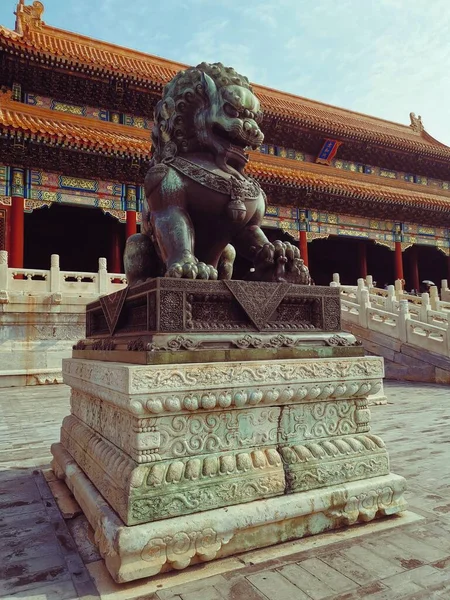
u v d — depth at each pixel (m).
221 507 2.96
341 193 26.36
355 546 3.11
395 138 31.11
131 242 4.39
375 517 3.55
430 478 4.79
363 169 32.78
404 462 5.46
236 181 3.84
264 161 27.89
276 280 3.72
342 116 35.06
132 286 3.64
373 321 16.30
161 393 2.80
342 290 20.02
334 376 3.45
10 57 20.91
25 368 14.01
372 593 2.56
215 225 3.99
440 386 13.56
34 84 22.52
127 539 2.60
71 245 31.81
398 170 34.16
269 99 32.06
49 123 20.98
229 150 3.88
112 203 21.91
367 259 40.84
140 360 2.94
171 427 2.93
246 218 3.95
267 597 2.52
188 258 3.48
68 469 4.05
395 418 8.50
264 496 3.12
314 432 3.46
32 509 4.00
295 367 3.29
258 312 3.40
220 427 3.10
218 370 2.99
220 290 3.28
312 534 3.25
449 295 23.67
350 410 3.65
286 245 3.81
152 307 3.11
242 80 3.96
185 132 3.99
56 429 7.68
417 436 6.93
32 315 14.28
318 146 30.22
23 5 25.70
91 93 23.53
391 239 30.50
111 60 25.75
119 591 2.59
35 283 14.80
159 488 2.79
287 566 2.85
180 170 3.82
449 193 34.91
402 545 3.13
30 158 19.97
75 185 21.22
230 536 2.90
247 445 3.18
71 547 3.25
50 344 14.41
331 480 3.38
